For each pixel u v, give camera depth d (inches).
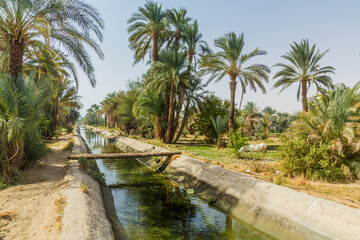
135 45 1099.9
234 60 786.8
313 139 395.9
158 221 273.3
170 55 896.9
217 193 353.4
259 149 549.3
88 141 1438.2
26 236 164.9
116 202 339.9
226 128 936.3
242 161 523.8
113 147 1127.6
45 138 992.9
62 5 383.9
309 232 214.7
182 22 1099.3
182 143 1076.5
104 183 406.9
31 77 354.3
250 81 837.2
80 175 346.6
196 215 294.4
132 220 275.0
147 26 995.9
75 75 510.9
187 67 943.0
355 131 368.5
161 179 494.6
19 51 367.6
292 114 453.1
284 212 249.3
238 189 328.8
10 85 317.1
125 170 586.2
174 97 969.5
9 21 355.9
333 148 361.4
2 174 307.4
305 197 252.8
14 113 316.8
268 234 238.7
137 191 401.4
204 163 475.8
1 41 385.1
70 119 2295.8
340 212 214.1
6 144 317.4
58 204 226.7
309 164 368.8
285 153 404.8
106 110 2657.5
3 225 179.5
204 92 1063.0
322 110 410.6
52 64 474.9
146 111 1048.8
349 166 361.4
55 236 162.7
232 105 807.1
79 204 225.0
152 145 839.1
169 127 987.9
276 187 291.9
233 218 285.6
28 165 365.4
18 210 211.0
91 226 186.2
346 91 391.9
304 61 876.6
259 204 281.0
